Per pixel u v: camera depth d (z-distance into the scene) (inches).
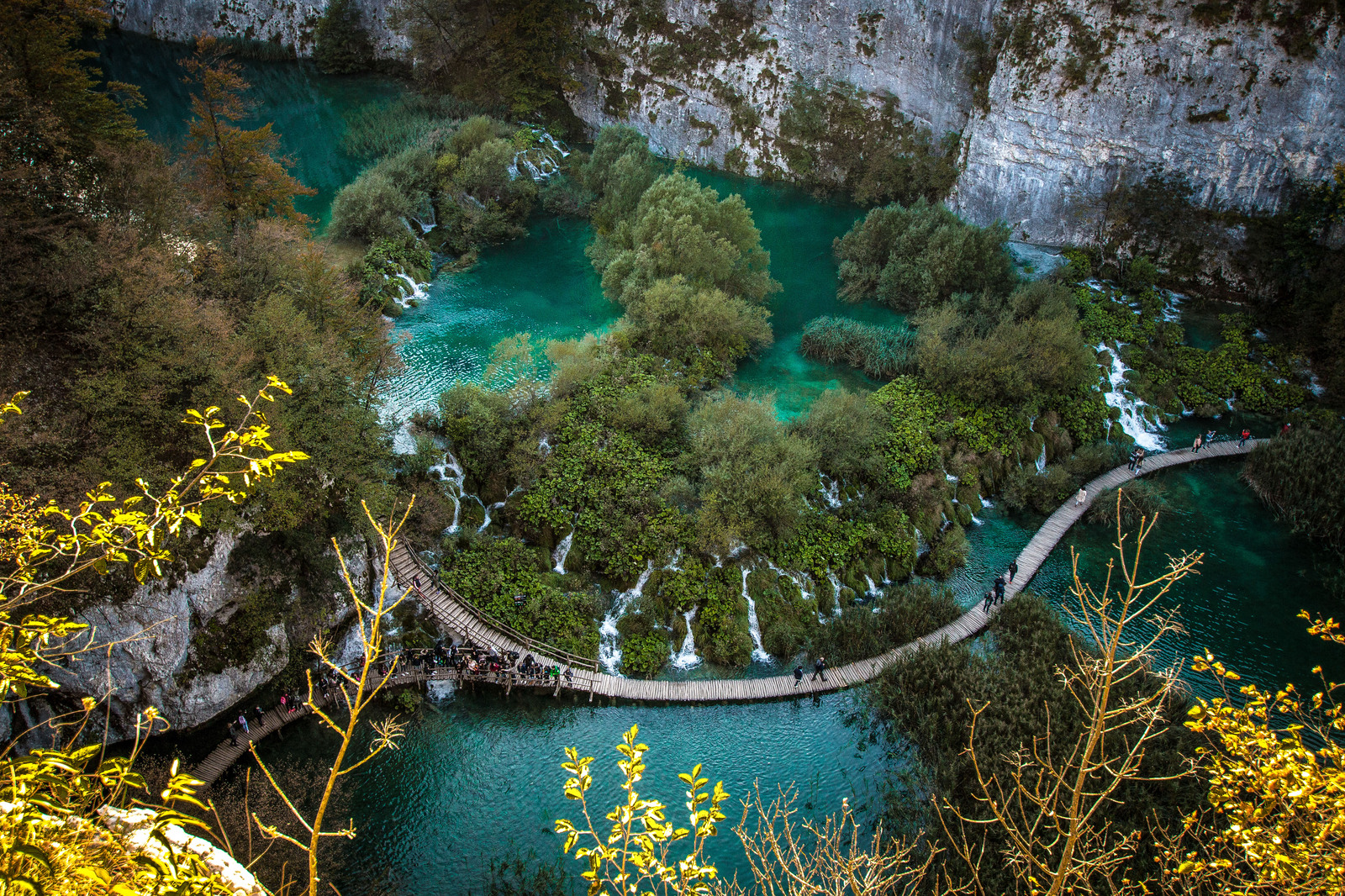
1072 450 2028.8
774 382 2142.0
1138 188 2476.6
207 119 1732.3
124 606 1184.8
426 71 3284.9
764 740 1370.6
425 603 1466.5
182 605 1231.5
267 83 3442.4
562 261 2583.7
